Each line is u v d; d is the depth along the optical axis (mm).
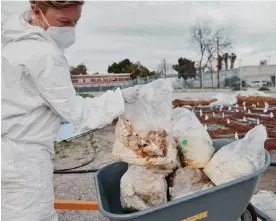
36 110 1946
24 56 1812
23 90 1885
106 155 6480
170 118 2180
